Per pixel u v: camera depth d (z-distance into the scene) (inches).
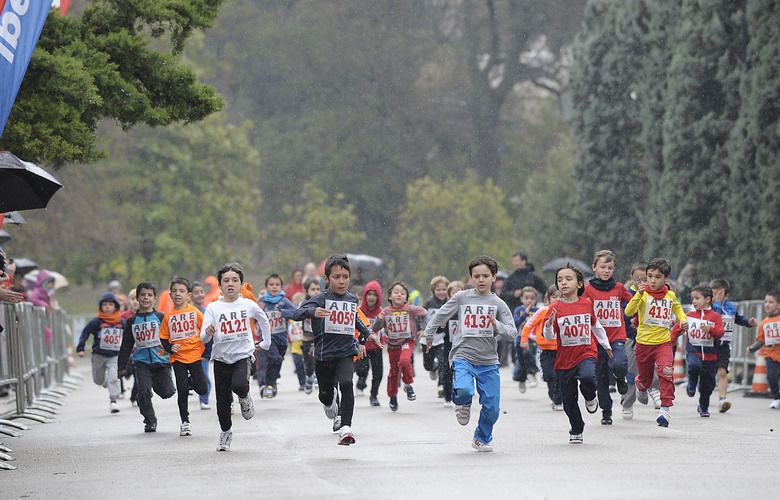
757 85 3398.1
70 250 5536.4
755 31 3430.1
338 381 1523.1
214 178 6318.9
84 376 3895.2
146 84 1998.0
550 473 1294.3
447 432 1772.9
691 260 3907.5
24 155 1791.3
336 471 1339.8
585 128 5251.0
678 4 4111.7
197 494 1193.4
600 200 5221.5
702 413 2016.5
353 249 7662.4
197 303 2445.9
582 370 1551.4
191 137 6166.3
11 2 1521.9
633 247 5187.0
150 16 1987.0
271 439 1713.8
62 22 1941.4
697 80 3890.3
